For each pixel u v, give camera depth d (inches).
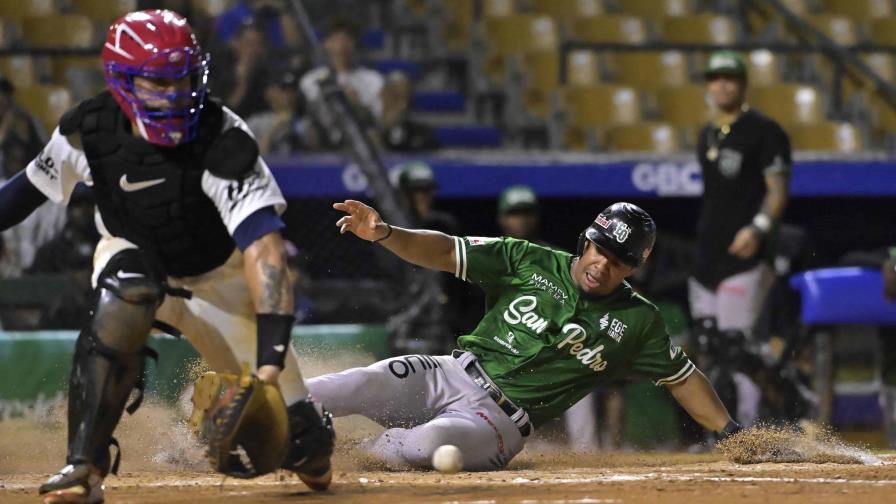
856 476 674.2
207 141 505.7
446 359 796.6
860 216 1561.3
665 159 1435.8
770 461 791.1
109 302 518.9
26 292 1214.9
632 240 745.0
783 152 1149.1
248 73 1392.7
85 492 522.0
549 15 1955.0
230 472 520.7
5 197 550.3
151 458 840.3
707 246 1171.3
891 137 1752.0
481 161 1403.8
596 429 1261.1
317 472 573.6
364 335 1199.6
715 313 1174.3
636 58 1838.1
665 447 1270.9
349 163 1346.0
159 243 525.7
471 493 589.6
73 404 518.0
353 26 1494.8
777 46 1612.9
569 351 768.3
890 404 1289.4
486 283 780.6
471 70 1822.1
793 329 1275.8
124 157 510.0
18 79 1531.7
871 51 1672.0
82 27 1648.6
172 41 492.4
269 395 496.7
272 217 506.9
